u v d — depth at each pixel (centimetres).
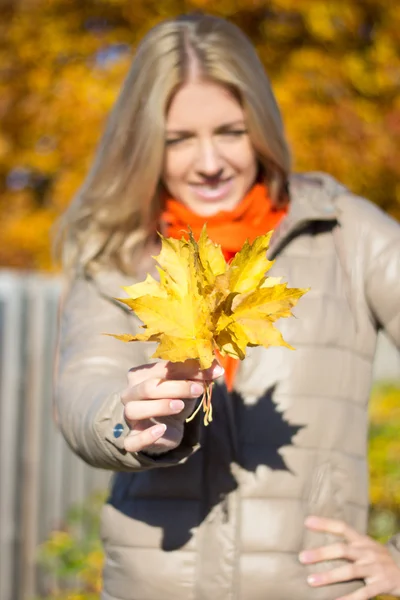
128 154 183
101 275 183
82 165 595
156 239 190
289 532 162
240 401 167
